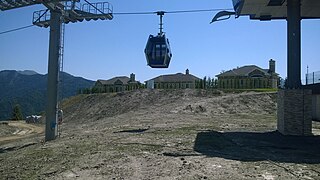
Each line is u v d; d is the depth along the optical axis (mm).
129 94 64250
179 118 34719
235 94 55500
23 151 16719
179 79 88188
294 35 21000
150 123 29375
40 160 13555
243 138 19031
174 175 10461
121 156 13609
